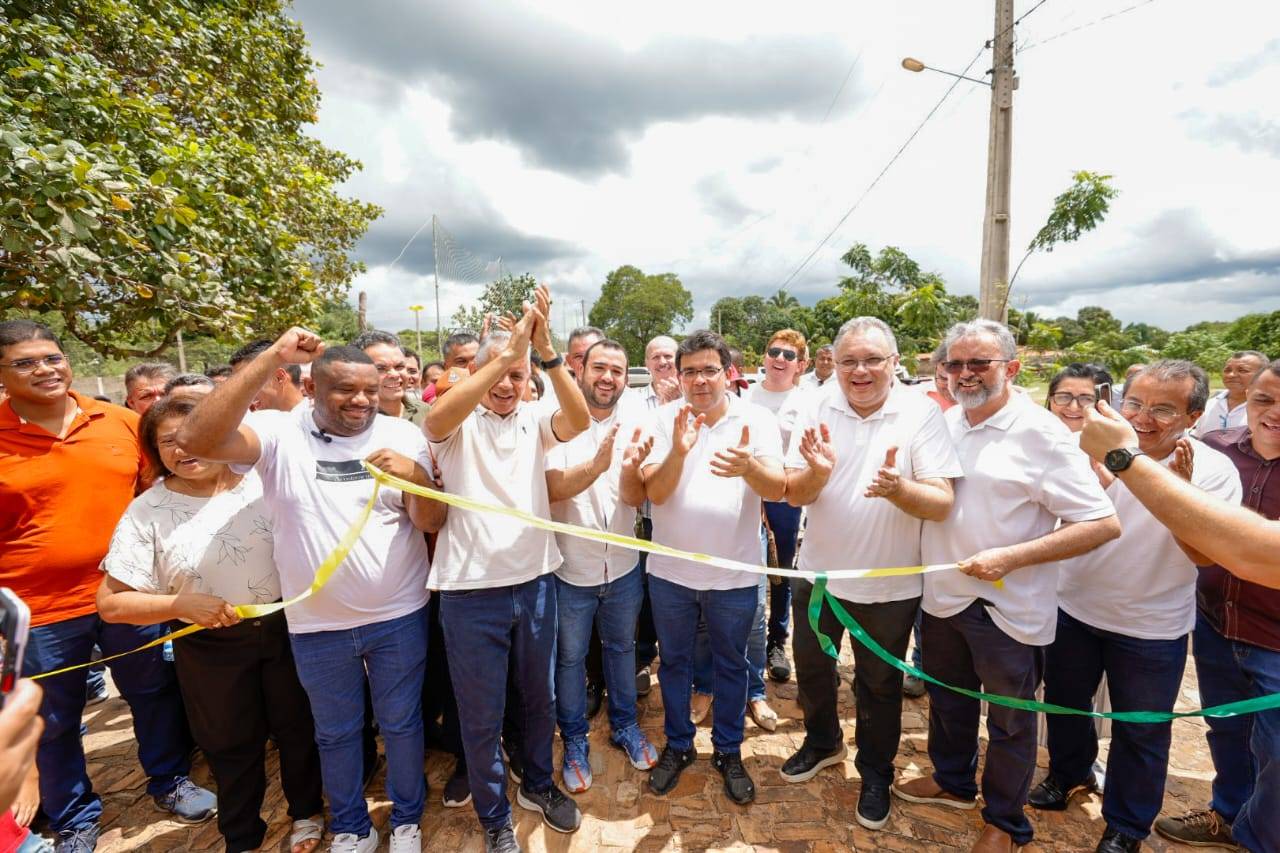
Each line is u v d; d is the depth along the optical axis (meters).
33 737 0.89
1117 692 2.18
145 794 2.66
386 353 2.78
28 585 2.30
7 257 3.16
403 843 2.16
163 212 3.42
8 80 3.45
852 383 2.24
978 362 2.07
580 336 3.63
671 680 2.59
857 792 2.54
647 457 2.50
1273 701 1.59
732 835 2.31
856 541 2.29
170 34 5.04
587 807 2.48
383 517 2.09
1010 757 2.08
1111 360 10.33
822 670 2.51
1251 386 2.08
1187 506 1.28
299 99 7.93
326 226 9.03
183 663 2.08
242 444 1.83
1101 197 7.35
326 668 2.03
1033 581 2.03
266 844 2.32
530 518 1.83
